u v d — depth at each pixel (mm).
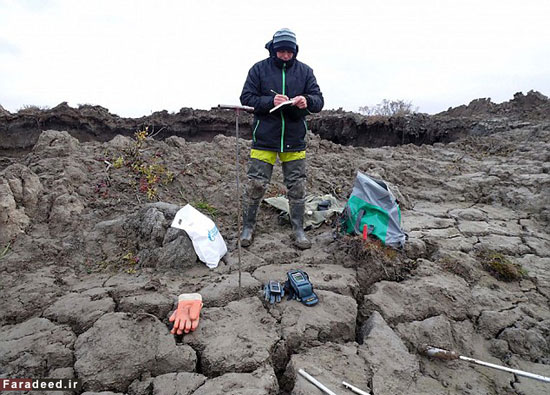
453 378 2723
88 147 5914
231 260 3807
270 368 2441
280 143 3875
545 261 4258
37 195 4215
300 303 3104
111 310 2877
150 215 3914
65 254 3695
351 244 3832
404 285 3514
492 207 6055
